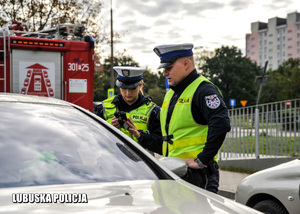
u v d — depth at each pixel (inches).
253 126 420.8
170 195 78.9
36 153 88.1
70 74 359.3
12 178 80.7
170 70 145.1
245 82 3139.8
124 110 182.1
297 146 385.1
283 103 395.9
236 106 3137.3
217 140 133.6
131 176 89.7
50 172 84.4
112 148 97.7
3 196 71.7
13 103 103.8
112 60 907.4
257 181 191.5
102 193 76.3
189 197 79.3
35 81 349.7
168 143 148.2
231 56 3223.4
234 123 441.1
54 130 96.3
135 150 100.9
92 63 365.1
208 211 72.4
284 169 184.1
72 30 366.0
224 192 324.8
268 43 6254.9
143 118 178.1
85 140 96.9
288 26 5935.0
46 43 349.7
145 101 182.2
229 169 434.9
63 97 357.4
